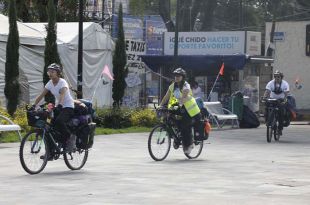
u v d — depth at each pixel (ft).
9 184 75.41
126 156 107.14
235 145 132.26
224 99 213.25
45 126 85.35
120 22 183.11
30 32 182.19
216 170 89.40
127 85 200.44
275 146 130.72
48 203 63.00
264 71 236.02
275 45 288.30
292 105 146.51
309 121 243.40
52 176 82.33
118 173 85.35
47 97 154.71
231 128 187.42
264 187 73.87
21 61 175.73
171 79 202.69
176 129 102.01
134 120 171.53
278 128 144.56
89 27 188.65
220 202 63.82
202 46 225.56
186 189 72.08
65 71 182.60
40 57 180.24
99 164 95.55
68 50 182.60
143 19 334.65
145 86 213.05
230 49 222.89
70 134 86.69
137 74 204.64
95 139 139.44
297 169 91.35
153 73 216.33
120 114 170.30
